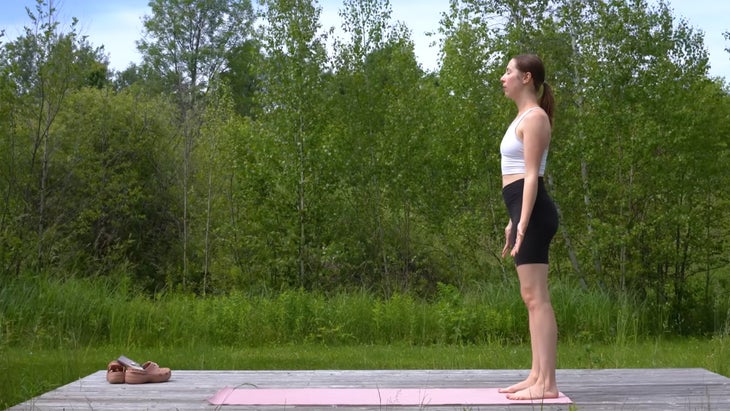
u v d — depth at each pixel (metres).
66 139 21.67
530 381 4.10
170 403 4.04
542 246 3.97
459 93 15.83
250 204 18.20
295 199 17.50
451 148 16.78
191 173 22.64
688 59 15.08
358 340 13.79
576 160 14.95
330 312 14.09
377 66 18.14
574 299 13.99
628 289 15.52
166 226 23.66
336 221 18.22
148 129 23.39
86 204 20.70
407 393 4.22
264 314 13.95
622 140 14.93
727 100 15.88
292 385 4.62
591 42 14.78
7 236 16.00
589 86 14.78
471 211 17.08
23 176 18.56
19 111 17.66
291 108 17.30
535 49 15.39
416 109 17.98
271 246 17.86
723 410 3.84
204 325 13.64
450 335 13.69
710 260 15.62
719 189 15.62
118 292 14.04
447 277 19.25
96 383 4.72
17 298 12.98
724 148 15.20
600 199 15.64
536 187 3.91
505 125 15.22
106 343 12.92
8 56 16.11
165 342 13.19
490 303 14.08
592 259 15.07
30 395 6.92
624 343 12.88
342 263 17.98
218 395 4.19
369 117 17.95
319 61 17.53
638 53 14.80
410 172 17.78
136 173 22.53
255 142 17.58
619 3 14.59
